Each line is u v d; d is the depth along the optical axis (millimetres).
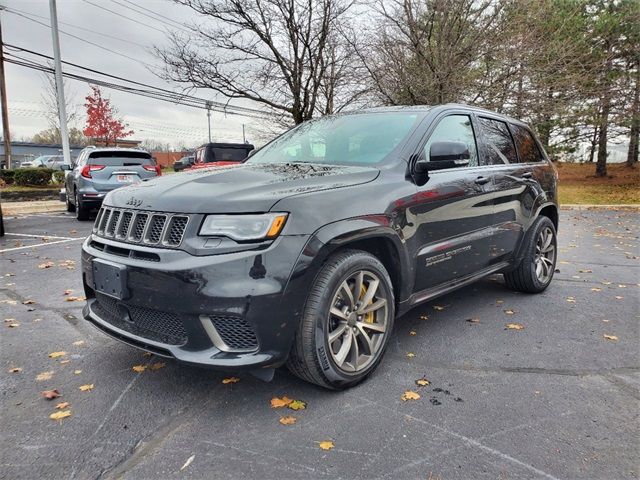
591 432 2352
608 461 2119
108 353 3348
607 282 5422
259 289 2309
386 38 14414
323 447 2225
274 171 3076
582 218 12367
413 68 13812
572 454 2172
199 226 2402
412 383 2883
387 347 3150
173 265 2359
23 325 3926
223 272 2305
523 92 13742
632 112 20328
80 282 5348
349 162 3385
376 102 15414
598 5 20266
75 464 2115
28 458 2156
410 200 3092
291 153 3881
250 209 2385
